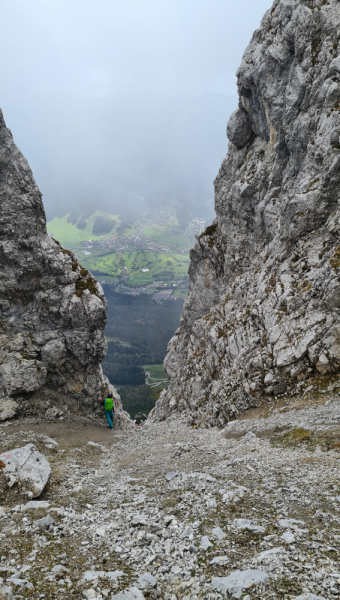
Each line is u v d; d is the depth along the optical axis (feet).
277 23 99.14
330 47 83.61
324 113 82.02
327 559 22.26
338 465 37.65
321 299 69.87
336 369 64.28
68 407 92.32
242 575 21.54
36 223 89.71
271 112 99.14
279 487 34.91
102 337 96.43
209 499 34.04
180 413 118.01
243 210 118.83
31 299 90.84
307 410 59.26
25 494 39.81
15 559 26.50
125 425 110.73
